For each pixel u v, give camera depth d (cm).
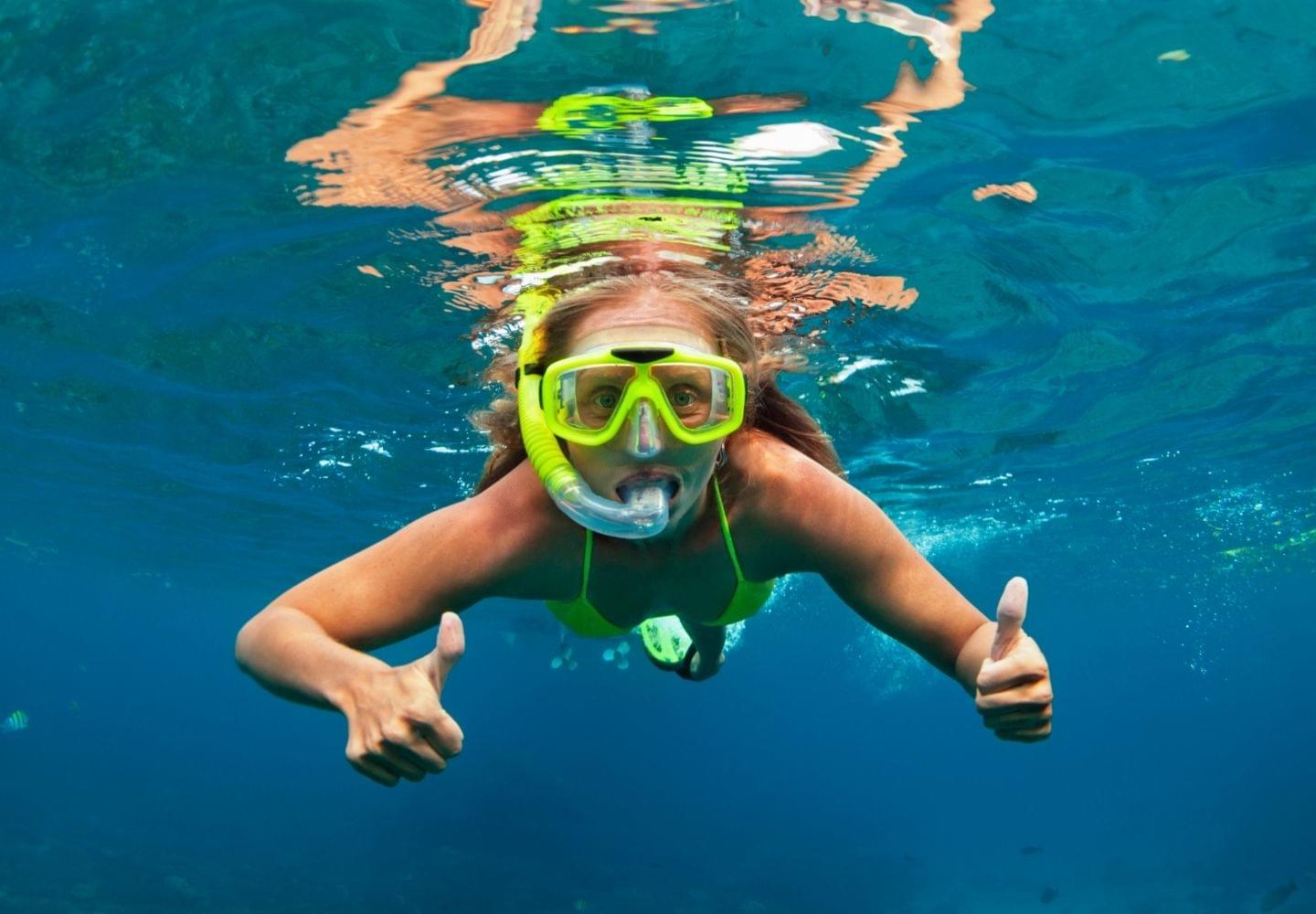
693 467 90
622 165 199
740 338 100
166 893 765
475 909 852
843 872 1234
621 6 156
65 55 180
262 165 211
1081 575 1020
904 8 162
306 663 75
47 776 1584
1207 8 169
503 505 97
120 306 302
